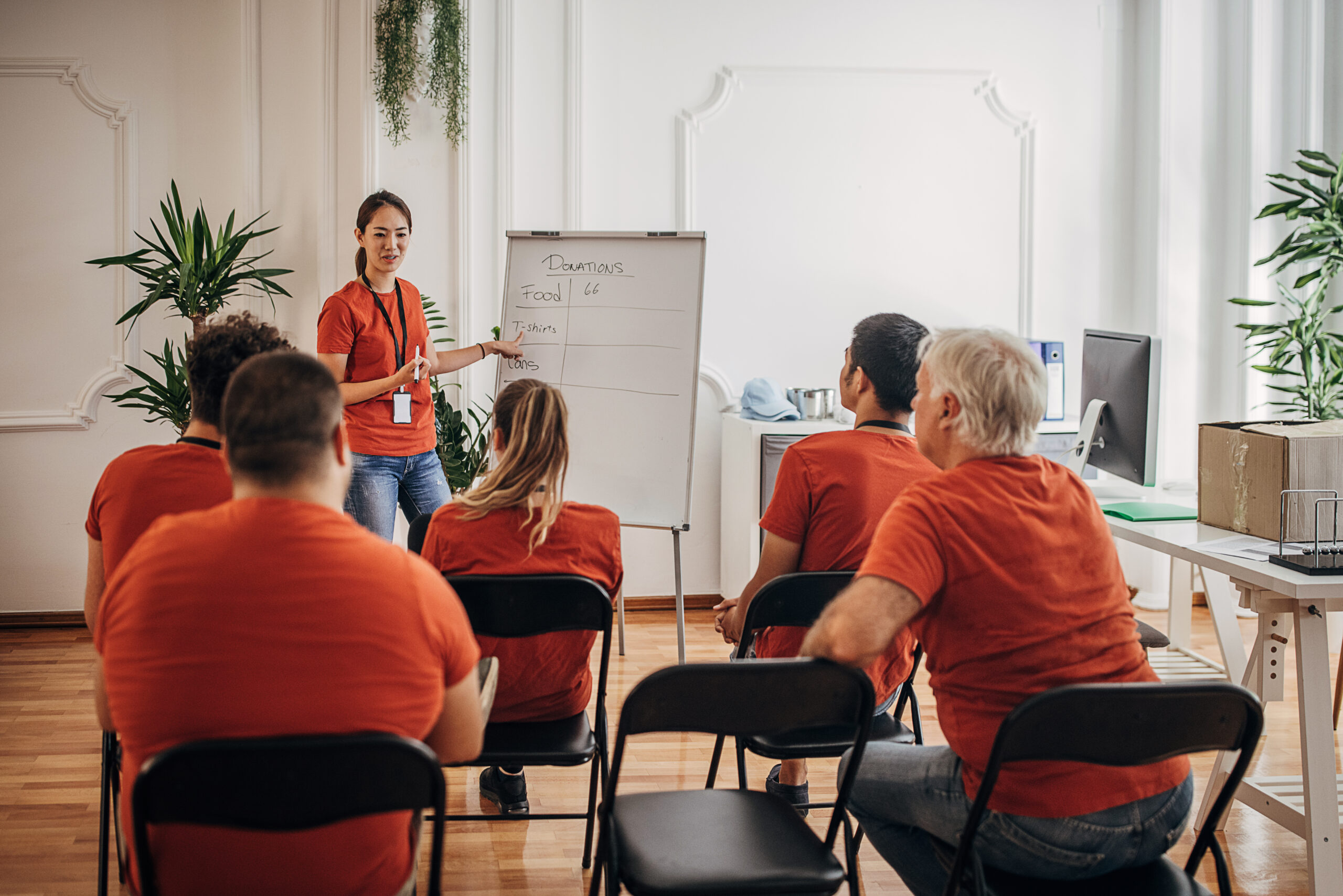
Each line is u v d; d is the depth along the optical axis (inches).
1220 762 101.7
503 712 84.0
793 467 86.8
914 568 58.3
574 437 136.6
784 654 86.4
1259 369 163.5
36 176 168.9
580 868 95.3
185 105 170.7
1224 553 92.6
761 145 183.9
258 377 49.8
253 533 48.1
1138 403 112.2
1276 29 181.2
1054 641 59.6
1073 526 62.1
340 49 167.6
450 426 168.2
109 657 48.2
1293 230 183.9
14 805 106.3
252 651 46.9
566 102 176.1
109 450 174.1
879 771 68.9
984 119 188.7
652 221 182.5
